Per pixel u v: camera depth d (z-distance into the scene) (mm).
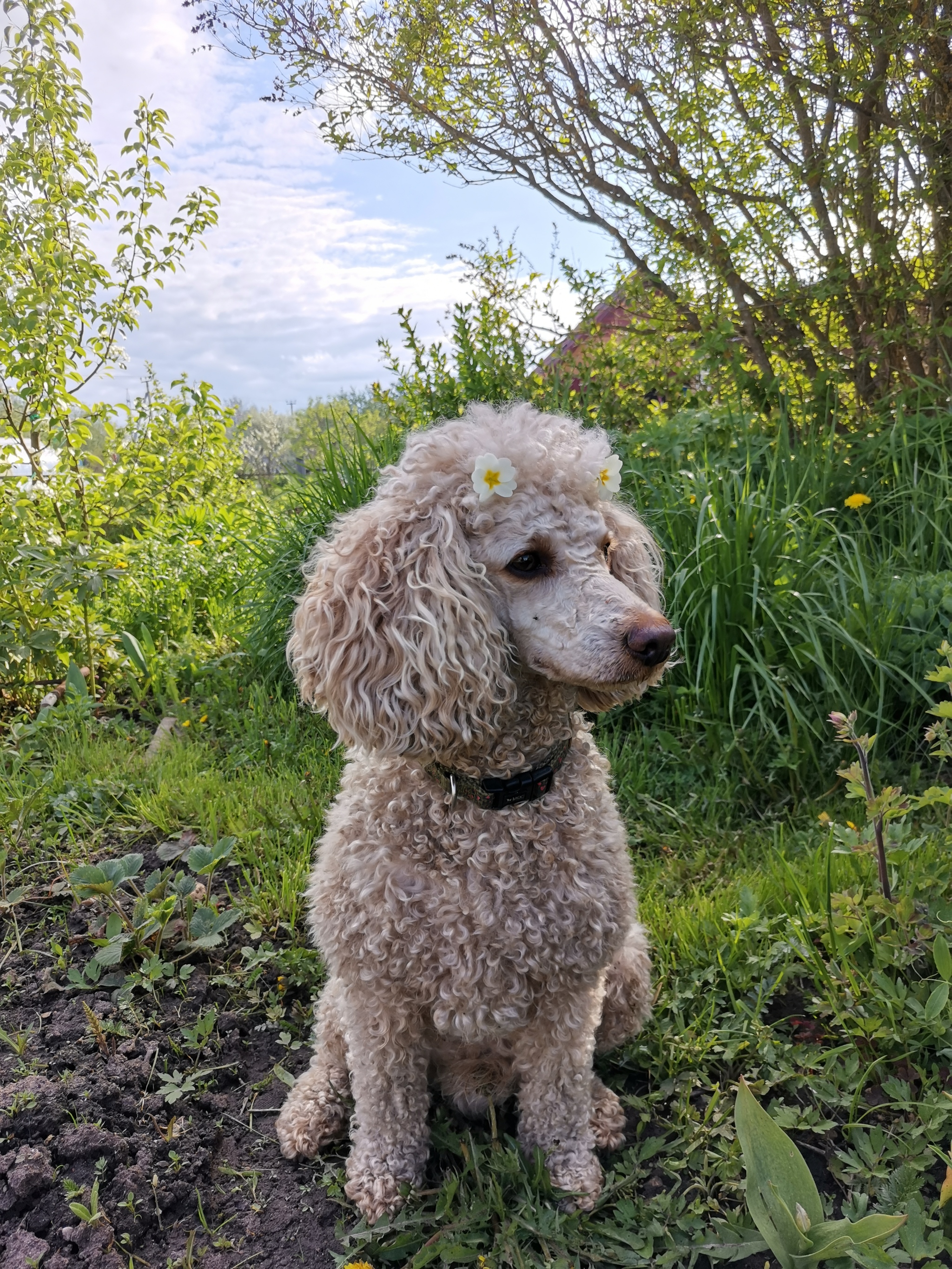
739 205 1796
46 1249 642
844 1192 680
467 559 666
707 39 1660
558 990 672
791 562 1328
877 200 1735
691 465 1614
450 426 722
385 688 666
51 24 1459
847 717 784
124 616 1840
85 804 1144
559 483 668
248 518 2238
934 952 737
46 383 1476
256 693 1482
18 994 855
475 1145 715
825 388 1747
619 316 2047
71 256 1484
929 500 1508
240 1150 736
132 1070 771
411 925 651
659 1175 708
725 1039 787
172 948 909
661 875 1024
